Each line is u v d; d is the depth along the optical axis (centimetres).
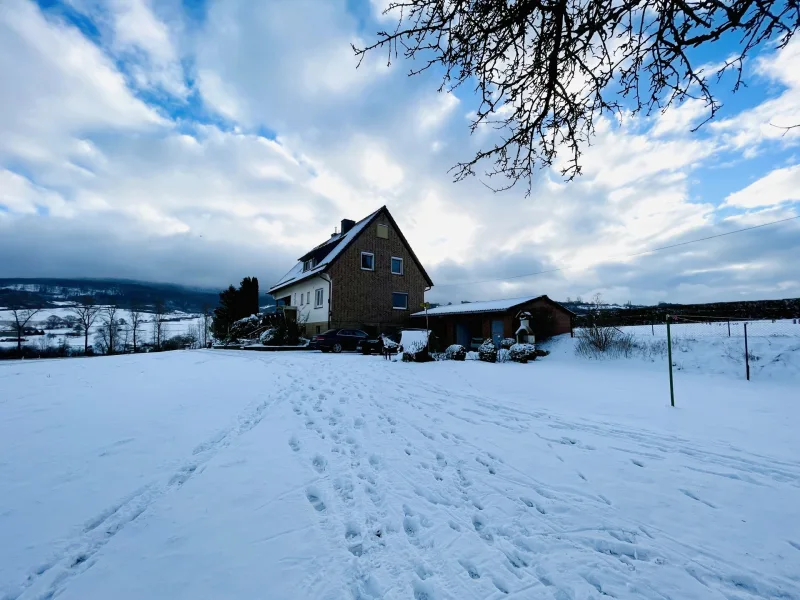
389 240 2627
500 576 240
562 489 364
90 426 520
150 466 396
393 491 358
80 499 324
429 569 246
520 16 223
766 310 1536
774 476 391
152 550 257
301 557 253
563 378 1049
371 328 2500
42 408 614
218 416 594
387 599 218
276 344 2378
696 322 1672
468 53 247
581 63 236
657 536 286
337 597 217
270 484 362
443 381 995
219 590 220
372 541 277
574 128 263
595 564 253
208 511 309
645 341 1492
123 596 215
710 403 722
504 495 352
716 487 367
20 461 400
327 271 2358
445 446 484
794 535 287
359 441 500
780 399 752
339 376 1062
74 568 239
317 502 335
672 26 201
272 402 713
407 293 2684
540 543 277
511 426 575
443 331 2464
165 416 580
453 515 316
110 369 1112
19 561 244
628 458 443
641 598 223
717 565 253
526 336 1772
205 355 1738
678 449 472
